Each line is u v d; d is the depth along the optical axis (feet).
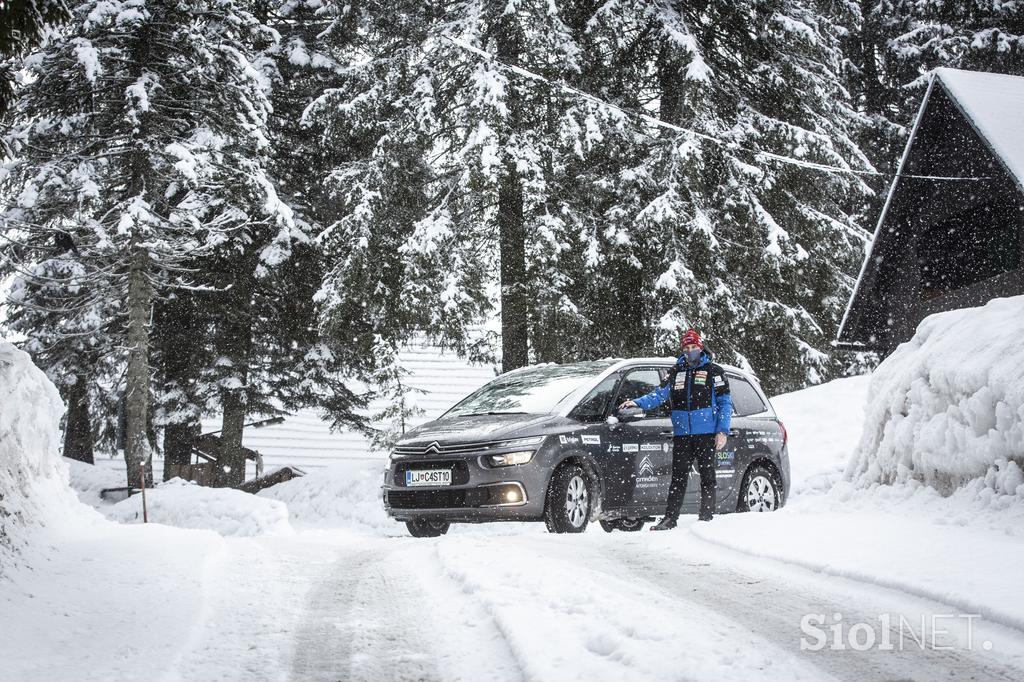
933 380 23.54
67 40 51.98
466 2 63.82
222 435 73.46
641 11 65.77
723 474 33.14
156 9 54.80
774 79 70.49
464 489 28.25
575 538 24.02
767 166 67.15
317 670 12.10
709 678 11.12
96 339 71.61
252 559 20.71
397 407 75.41
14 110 53.36
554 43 61.00
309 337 73.77
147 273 54.90
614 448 30.09
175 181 56.34
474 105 57.26
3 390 19.33
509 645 12.92
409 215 66.49
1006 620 13.00
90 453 84.17
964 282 67.31
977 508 20.43
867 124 87.86
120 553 19.21
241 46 57.47
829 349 78.18
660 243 62.49
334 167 72.79
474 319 66.95
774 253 64.39
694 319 63.31
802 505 26.27
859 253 72.59
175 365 72.64
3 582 15.35
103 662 12.22
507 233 63.41
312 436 107.65
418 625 14.44
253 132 57.57
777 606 15.02
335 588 17.49
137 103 52.60
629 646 12.27
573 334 65.92
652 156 64.28
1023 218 58.70
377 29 68.39
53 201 53.62
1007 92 62.44
